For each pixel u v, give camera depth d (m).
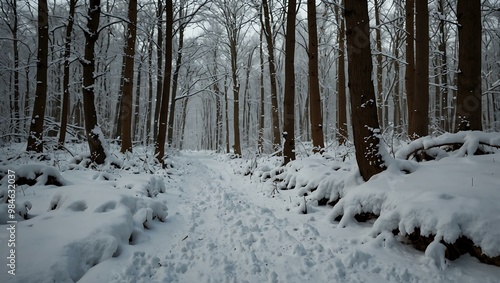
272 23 15.75
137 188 5.97
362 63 5.21
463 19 5.90
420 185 4.28
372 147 5.15
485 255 3.17
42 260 2.79
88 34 8.98
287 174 7.99
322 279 3.11
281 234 4.20
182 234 4.47
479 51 5.82
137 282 2.93
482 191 3.73
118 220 3.78
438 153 5.80
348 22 5.32
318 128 9.74
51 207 4.71
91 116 9.18
